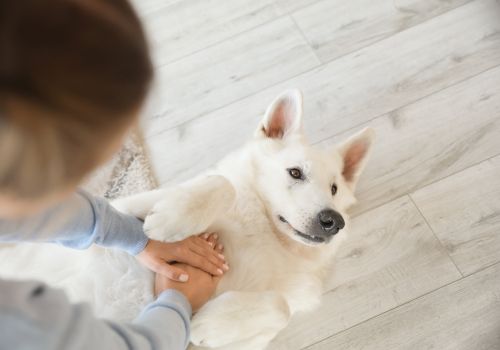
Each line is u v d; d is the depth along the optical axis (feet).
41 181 1.50
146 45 1.53
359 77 6.75
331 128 6.49
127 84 1.47
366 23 7.06
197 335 3.69
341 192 4.92
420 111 6.51
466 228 5.86
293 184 4.48
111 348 2.23
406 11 7.09
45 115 1.35
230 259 4.21
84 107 1.40
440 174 6.15
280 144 4.73
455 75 6.65
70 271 4.31
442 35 6.89
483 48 6.76
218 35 7.21
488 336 5.34
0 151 1.36
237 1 7.42
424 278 5.67
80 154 1.53
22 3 1.22
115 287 4.00
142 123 2.39
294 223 4.37
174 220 3.71
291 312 4.68
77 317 1.95
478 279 5.61
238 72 6.92
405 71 6.74
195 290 3.82
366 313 5.57
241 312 3.73
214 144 6.48
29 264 4.38
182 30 7.30
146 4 7.50
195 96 6.80
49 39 1.27
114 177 6.15
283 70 6.88
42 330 1.75
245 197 4.55
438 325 5.45
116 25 1.40
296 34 7.09
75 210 3.09
